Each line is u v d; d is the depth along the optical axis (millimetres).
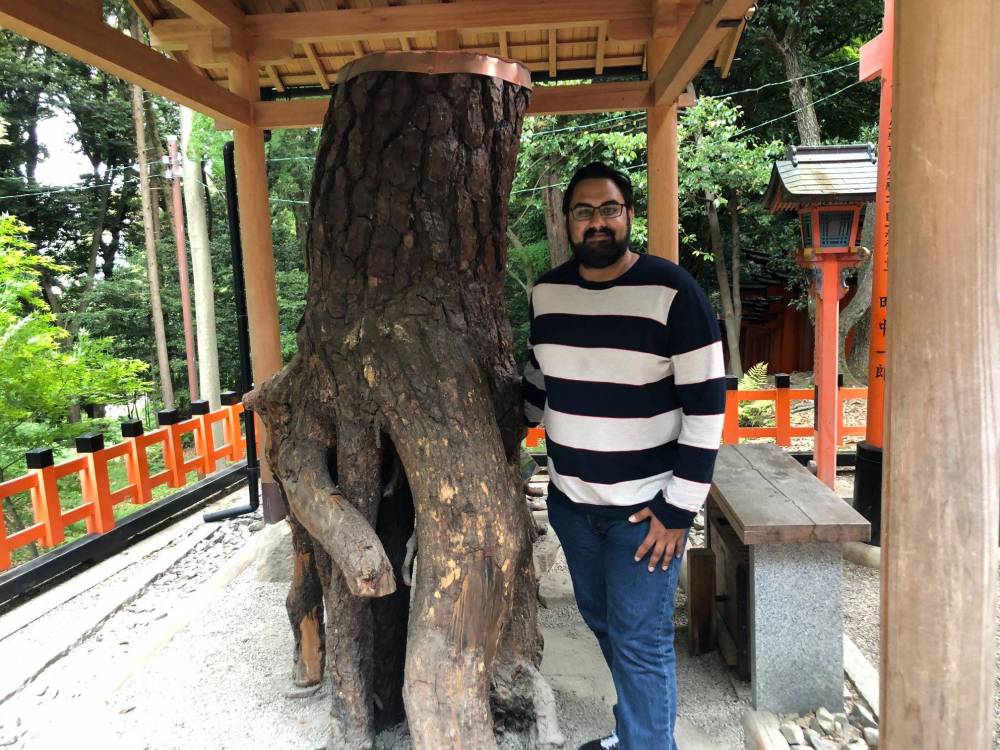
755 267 11883
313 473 1896
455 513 1736
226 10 3707
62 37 2535
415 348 1891
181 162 11742
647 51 3904
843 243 3967
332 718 2008
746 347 13234
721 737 2225
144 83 3127
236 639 3061
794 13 9734
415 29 3777
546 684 2113
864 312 8508
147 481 5012
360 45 4129
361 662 2016
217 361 11398
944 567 1176
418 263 1966
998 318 1118
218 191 14273
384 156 1907
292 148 12773
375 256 1951
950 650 1189
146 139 14453
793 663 2236
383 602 2133
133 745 2303
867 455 3883
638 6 3684
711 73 10906
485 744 1628
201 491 5445
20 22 2334
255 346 4324
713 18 2418
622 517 1826
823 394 4121
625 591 1816
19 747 2479
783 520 2158
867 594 3326
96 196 14859
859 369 8562
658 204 3953
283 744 2277
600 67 4406
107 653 3244
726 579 2656
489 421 1886
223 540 4648
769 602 2221
